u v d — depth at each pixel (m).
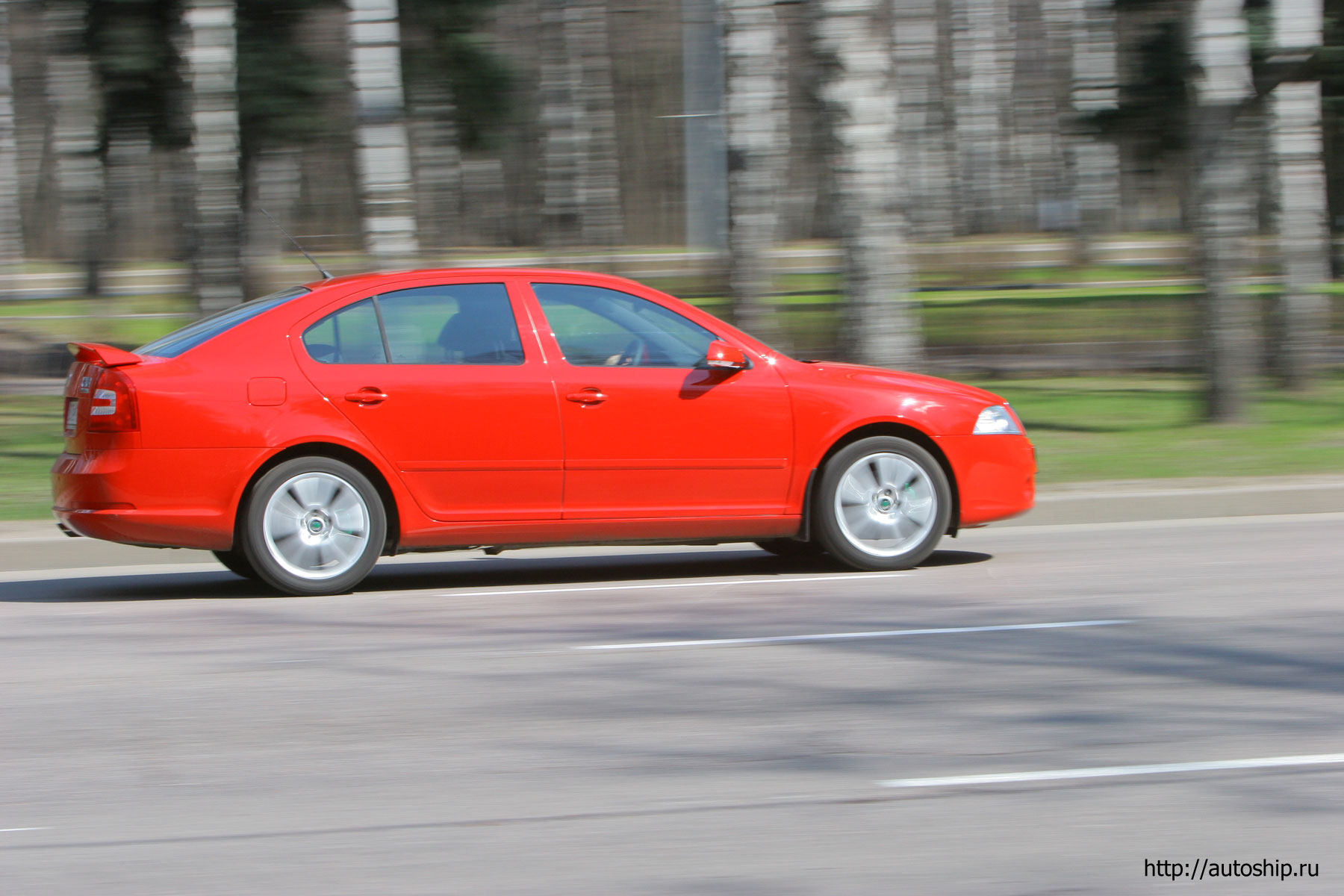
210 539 10.39
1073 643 8.97
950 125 61.66
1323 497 14.69
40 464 17.62
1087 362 28.56
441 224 43.72
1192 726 7.17
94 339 33.09
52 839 5.77
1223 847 5.56
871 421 11.26
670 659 8.66
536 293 11.05
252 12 22.36
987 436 11.53
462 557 13.16
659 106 52.22
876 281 18.14
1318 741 6.90
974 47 62.59
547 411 10.79
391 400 10.59
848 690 7.91
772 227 22.86
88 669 8.61
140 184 46.00
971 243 57.47
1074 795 6.16
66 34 23.22
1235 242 19.22
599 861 5.46
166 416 10.24
